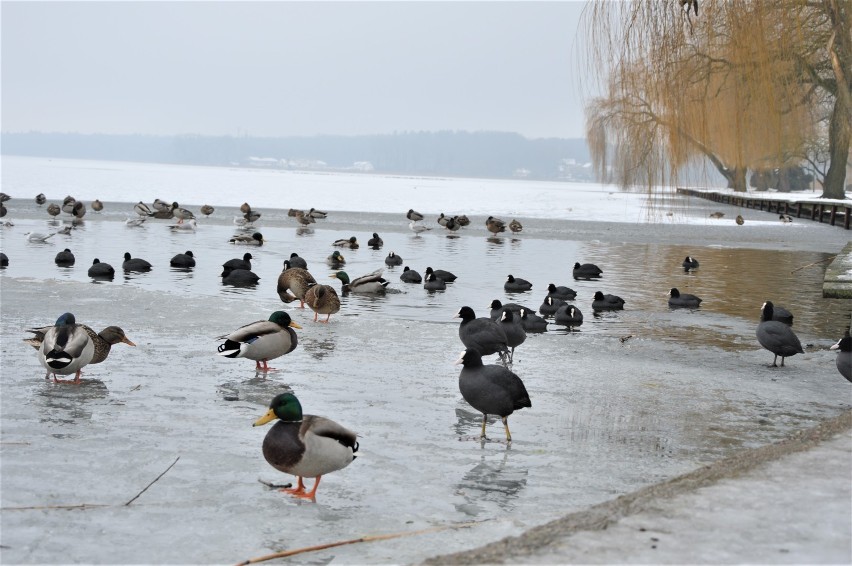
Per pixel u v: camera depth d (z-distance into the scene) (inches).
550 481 323.0
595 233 1996.8
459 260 1317.7
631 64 1019.9
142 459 333.7
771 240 1852.9
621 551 196.9
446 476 326.3
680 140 1056.8
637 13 1008.2
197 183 5536.4
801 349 549.0
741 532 208.5
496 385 363.9
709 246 1695.4
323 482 316.2
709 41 978.7
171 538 259.8
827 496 235.3
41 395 424.8
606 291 973.2
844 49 1190.3
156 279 965.2
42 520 270.4
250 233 1697.8
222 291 879.7
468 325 512.4
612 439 382.3
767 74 1007.0
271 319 495.5
